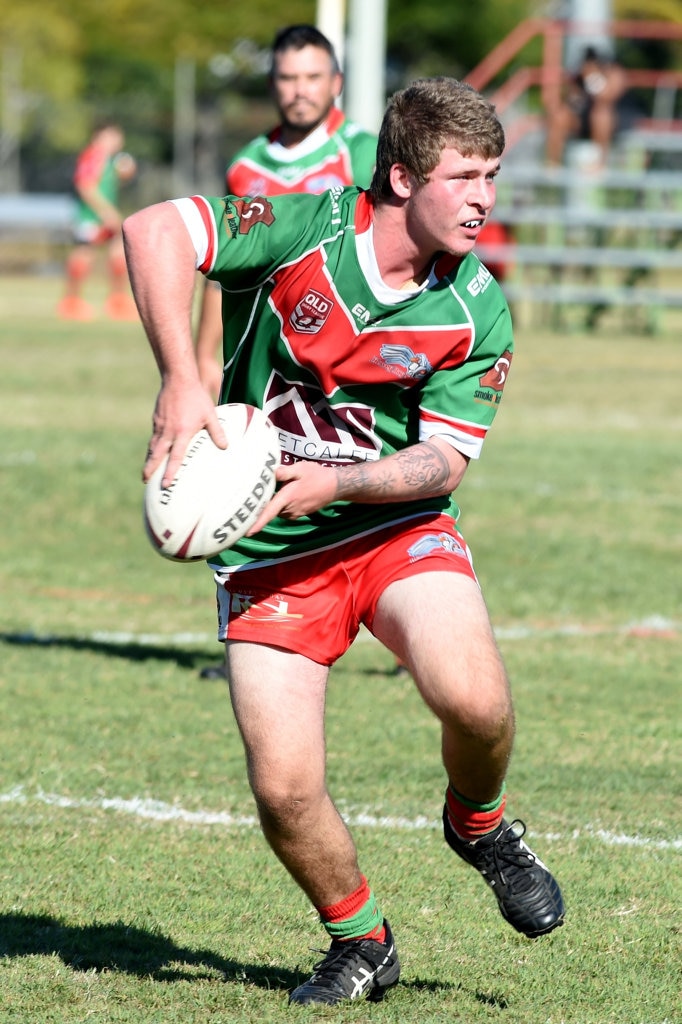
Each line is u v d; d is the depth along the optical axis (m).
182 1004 13.88
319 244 13.77
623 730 23.84
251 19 178.75
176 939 15.53
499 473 47.97
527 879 14.50
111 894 16.64
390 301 13.82
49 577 34.75
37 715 23.78
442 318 13.96
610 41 103.25
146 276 13.20
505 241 98.81
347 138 26.80
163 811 19.56
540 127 99.31
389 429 14.56
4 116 155.12
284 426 14.48
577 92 97.44
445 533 14.60
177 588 34.34
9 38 164.38
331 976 14.02
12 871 17.22
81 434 52.72
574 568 36.31
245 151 27.20
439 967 14.98
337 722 24.02
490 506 42.88
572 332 94.44
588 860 18.05
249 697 13.88
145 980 14.41
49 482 43.81
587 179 94.81
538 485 46.12
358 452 14.53
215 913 16.25
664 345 87.44
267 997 14.12
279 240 13.71
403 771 21.53
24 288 121.50
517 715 24.55
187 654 28.42
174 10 178.00
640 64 188.00
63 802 19.73
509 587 34.28
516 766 21.81
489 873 14.59
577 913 16.44
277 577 14.30
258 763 13.64
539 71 100.75
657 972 14.94
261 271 13.84
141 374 69.56
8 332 85.19
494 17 185.75
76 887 16.81
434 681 13.37
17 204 134.62
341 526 14.33
